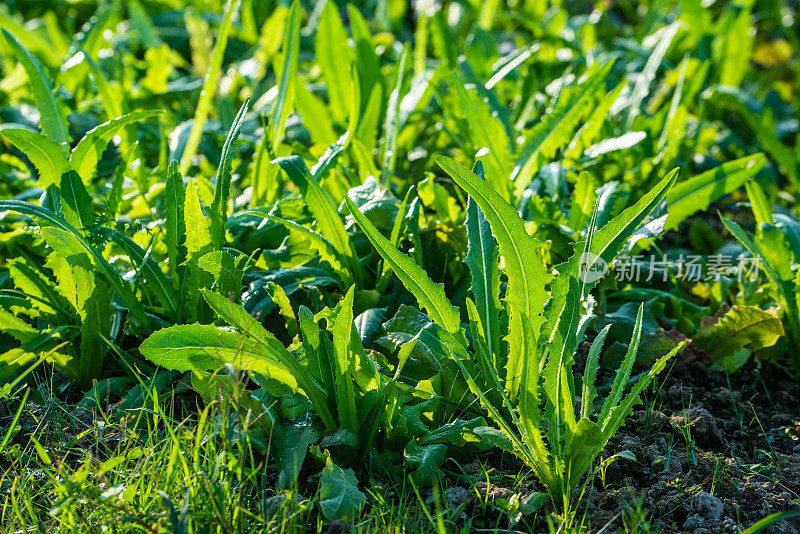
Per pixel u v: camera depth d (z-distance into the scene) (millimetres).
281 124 2504
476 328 1760
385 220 2170
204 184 2420
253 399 1754
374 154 3070
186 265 2023
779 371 2320
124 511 1438
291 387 1728
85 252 1906
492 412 1630
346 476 1608
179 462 1615
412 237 2084
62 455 1777
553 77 3773
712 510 1630
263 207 2275
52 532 1536
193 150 2592
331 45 2971
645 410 2023
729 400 2129
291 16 2539
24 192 2551
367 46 3057
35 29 4086
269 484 1699
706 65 3152
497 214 1589
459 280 2240
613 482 1764
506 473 1758
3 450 1790
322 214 2039
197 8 4422
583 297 1738
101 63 3730
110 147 3002
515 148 2736
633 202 2809
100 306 1979
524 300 1676
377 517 1536
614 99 2639
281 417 1780
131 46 4250
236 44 4219
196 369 1714
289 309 1907
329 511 1528
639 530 1579
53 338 2008
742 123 3926
